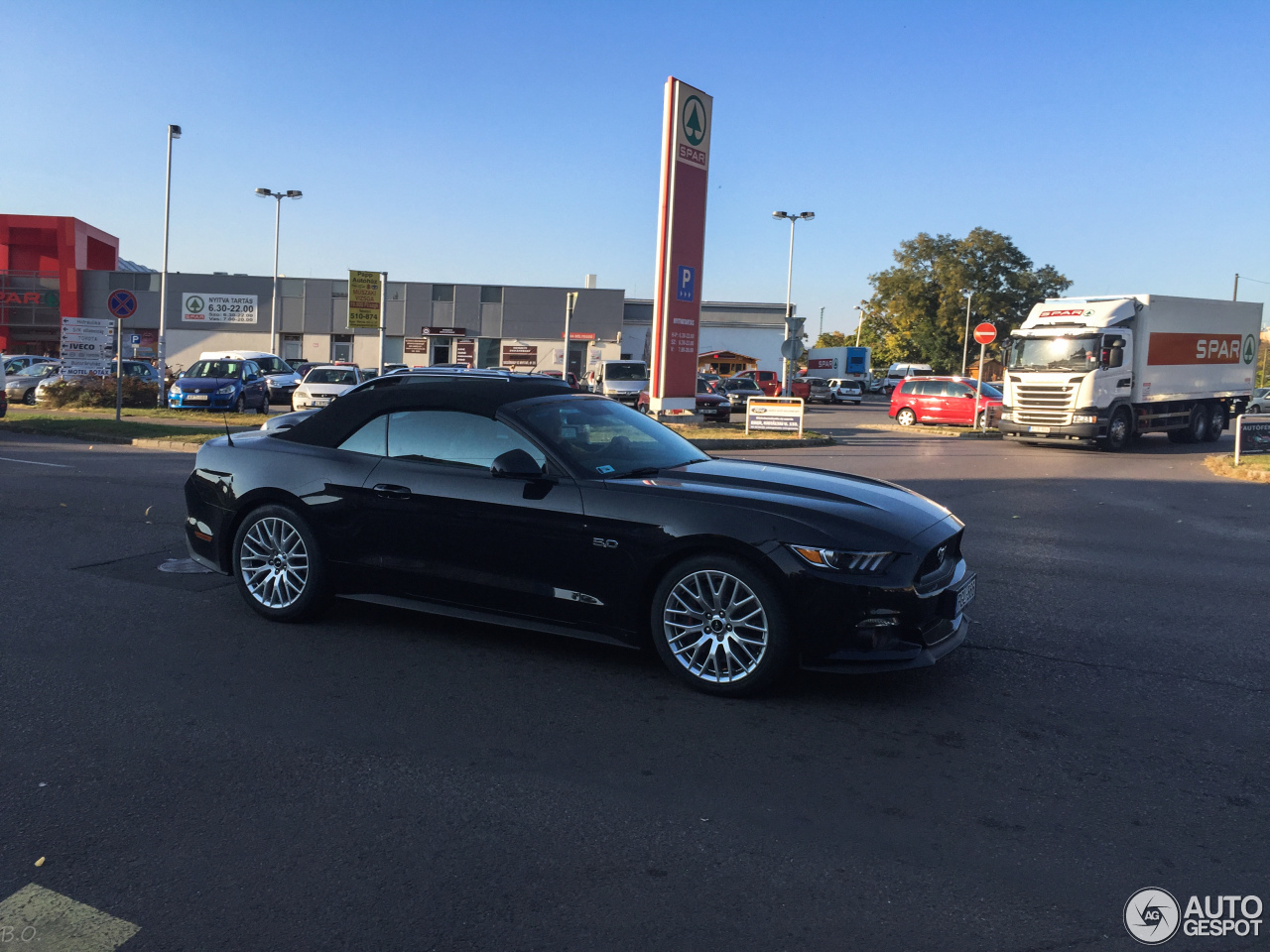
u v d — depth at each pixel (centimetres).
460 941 265
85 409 2594
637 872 304
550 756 393
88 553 746
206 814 336
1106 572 788
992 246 7994
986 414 2714
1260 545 928
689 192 2292
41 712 425
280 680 475
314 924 272
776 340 6662
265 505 576
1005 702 466
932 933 273
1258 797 365
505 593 507
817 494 491
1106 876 307
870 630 441
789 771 382
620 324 5616
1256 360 2567
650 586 479
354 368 2770
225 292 5425
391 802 348
